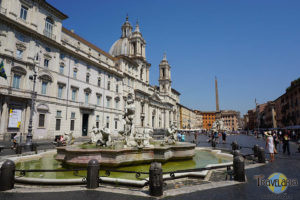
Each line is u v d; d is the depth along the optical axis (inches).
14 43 1143.0
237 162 309.9
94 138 594.6
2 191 257.9
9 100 1098.1
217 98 4928.6
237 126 6786.4
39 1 1293.1
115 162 384.5
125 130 521.7
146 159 444.1
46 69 1334.9
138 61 2768.2
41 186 287.4
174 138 625.6
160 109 3503.9
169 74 3986.2
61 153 445.4
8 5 1126.4
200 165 460.1
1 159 488.1
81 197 237.0
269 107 3558.1
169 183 310.2
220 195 243.1
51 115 1359.5
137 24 3031.5
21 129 1155.3
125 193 252.4
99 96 1886.1
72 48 1598.2
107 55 2208.4
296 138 1749.5
